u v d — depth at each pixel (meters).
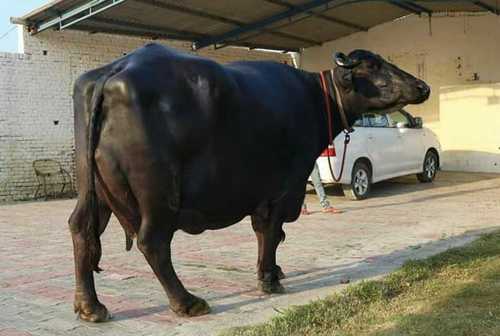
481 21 17.92
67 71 16.25
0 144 15.09
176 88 4.45
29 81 15.55
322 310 4.61
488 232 8.16
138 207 4.50
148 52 4.64
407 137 14.06
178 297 4.70
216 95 4.54
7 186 15.22
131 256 7.32
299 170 5.25
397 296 5.10
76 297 4.69
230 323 4.57
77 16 14.41
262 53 20.89
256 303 5.10
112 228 9.67
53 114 16.03
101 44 16.89
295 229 8.98
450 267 5.94
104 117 4.39
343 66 5.34
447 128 18.11
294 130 5.12
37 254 7.72
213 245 7.91
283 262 6.72
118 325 4.61
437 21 18.47
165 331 4.43
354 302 4.86
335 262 6.70
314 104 5.43
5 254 7.76
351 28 19.14
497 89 17.25
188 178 4.55
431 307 4.69
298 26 17.81
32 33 15.52
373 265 6.49
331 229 8.95
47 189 15.88
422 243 7.66
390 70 5.41
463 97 17.80
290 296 5.30
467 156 17.75
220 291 5.51
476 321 4.28
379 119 13.38
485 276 5.52
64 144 16.27
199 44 17.70
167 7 14.30
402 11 18.08
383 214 10.34
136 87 4.31
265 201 5.14
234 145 4.69
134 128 4.30
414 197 12.48
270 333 4.18
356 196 12.26
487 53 17.86
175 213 4.52
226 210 4.86
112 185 4.43
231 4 14.59
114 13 14.48
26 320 4.82
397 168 13.64
